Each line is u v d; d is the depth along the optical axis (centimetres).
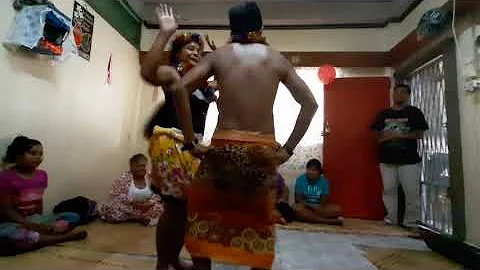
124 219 334
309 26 469
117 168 443
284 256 238
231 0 461
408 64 393
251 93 121
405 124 377
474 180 267
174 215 158
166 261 158
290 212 377
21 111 275
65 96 330
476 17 268
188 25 487
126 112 462
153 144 163
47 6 270
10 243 210
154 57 127
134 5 460
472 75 269
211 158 120
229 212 116
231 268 202
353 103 450
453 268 225
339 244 283
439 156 349
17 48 268
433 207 358
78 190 357
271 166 118
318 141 458
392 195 391
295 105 459
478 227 259
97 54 384
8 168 261
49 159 310
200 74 124
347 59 452
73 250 228
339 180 443
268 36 475
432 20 305
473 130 271
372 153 438
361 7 448
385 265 225
